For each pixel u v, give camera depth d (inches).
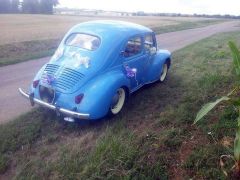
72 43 247.9
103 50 231.6
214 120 211.3
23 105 272.5
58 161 176.2
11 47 638.5
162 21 2265.0
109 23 268.7
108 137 197.5
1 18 2031.3
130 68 252.8
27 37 852.0
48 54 539.5
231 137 186.2
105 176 159.9
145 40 281.7
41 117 234.7
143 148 181.8
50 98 221.6
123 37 245.8
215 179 152.9
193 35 976.3
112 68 232.7
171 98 270.1
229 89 274.4
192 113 225.5
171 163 168.6
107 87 216.8
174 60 430.9
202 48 554.9
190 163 164.9
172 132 196.7
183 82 315.3
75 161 173.2
